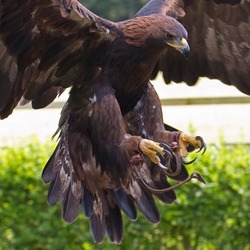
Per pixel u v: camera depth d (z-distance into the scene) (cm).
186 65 1319
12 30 1134
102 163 1156
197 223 1755
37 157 1802
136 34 1145
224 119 2170
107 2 4097
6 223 1783
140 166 1162
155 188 1184
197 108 2291
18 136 2016
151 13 1222
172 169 1182
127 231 1770
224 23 1295
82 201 1184
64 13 1122
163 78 1324
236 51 1304
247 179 1748
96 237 1181
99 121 1151
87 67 1172
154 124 1194
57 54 1166
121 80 1164
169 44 1130
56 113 2281
